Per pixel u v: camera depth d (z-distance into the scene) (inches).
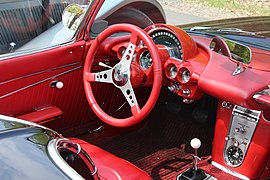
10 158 56.7
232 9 388.8
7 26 93.0
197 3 391.9
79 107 107.7
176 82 92.1
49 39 97.3
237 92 81.6
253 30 119.7
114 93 114.7
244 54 88.2
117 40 101.4
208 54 92.7
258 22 130.3
